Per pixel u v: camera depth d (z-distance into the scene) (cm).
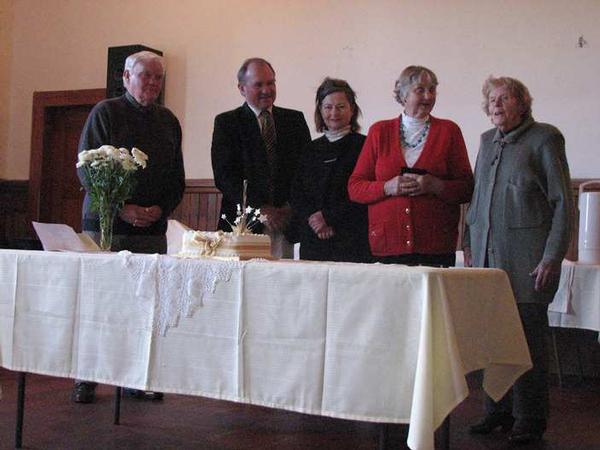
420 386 199
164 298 247
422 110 317
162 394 377
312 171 354
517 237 298
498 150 308
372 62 582
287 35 611
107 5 679
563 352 502
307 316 222
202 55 642
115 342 256
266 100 374
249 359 231
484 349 236
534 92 529
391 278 210
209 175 635
